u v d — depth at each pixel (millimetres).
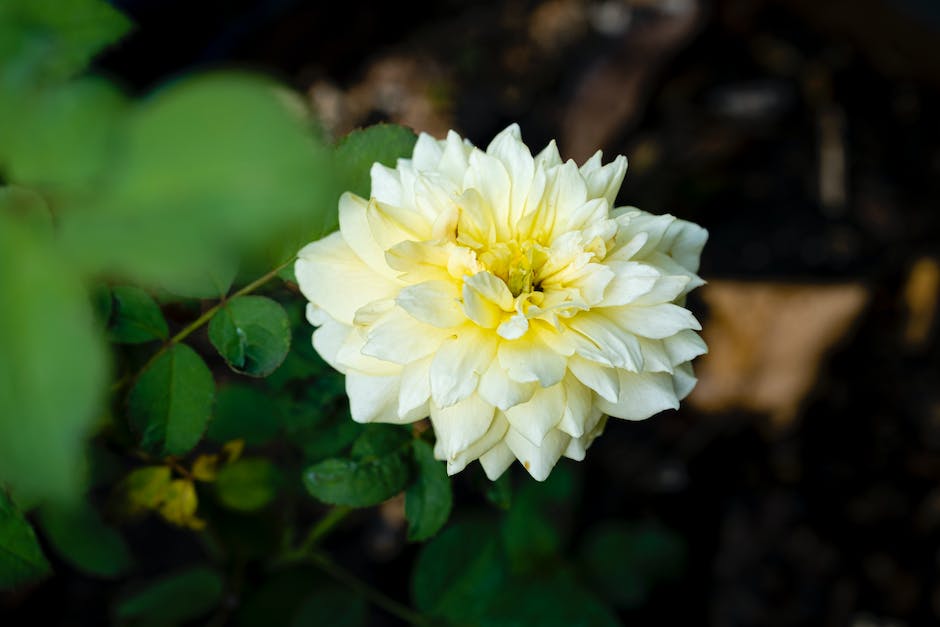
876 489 637
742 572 609
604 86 716
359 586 471
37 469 233
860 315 666
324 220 382
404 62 715
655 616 599
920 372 667
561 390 371
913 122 744
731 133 725
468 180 378
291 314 416
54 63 286
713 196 710
